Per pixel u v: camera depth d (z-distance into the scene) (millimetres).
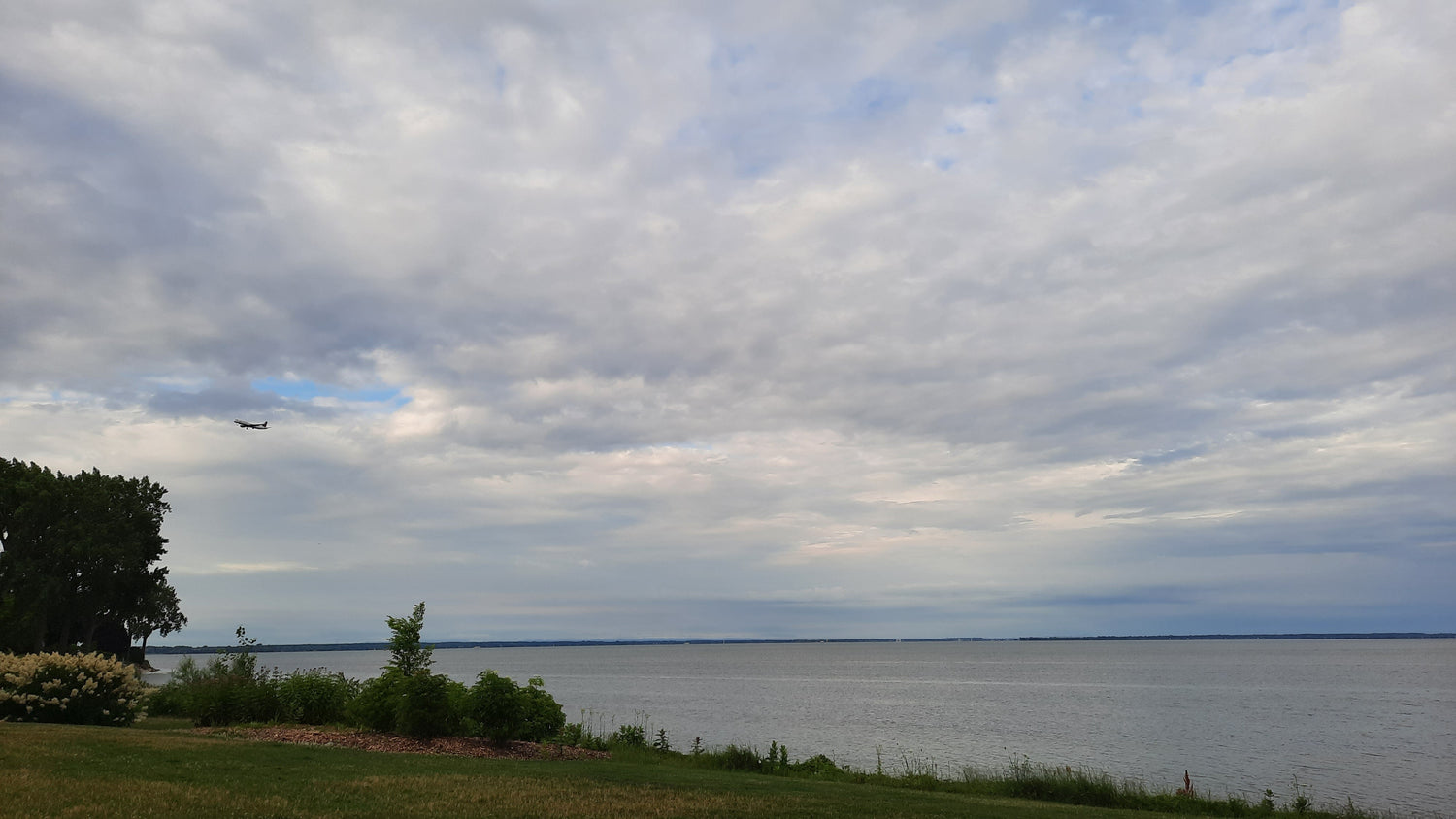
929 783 21875
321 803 11742
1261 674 135875
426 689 20953
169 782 12555
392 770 15312
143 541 73688
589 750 22906
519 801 12852
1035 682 119188
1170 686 106375
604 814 12305
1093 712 67500
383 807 11758
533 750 20938
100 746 15422
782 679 133750
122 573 70250
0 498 64500
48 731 17375
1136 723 58094
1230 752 42562
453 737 21438
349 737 20125
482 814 11633
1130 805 19969
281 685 24812
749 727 54312
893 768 34312
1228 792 30453
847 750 41875
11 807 10266
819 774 22359
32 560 64375
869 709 70750
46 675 20938
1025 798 20562
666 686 113062
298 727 21812
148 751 15383
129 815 10352
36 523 65375
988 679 129125
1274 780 34062
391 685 21875
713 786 16656
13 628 57438
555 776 16156
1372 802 29391
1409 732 52594
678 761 23250
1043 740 47125
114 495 72688
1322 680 117625
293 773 14117
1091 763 38469
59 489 66250
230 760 15102
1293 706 73000
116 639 96500
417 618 23062
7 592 61656
